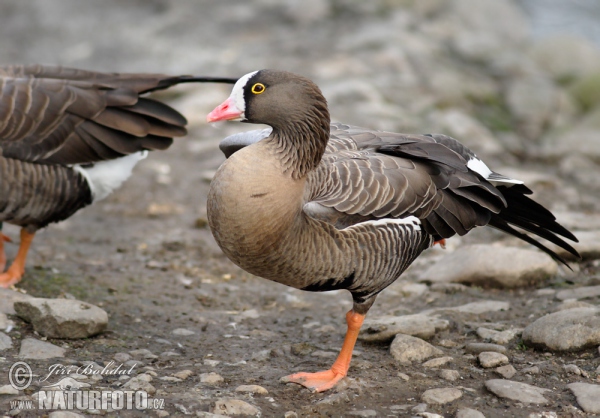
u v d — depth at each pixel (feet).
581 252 43.47
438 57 86.17
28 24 104.17
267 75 29.45
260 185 27.91
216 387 29.76
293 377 30.53
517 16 109.40
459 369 31.55
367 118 65.82
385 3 99.96
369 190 29.68
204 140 66.69
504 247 42.47
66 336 33.06
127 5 108.47
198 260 46.50
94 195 39.88
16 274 39.22
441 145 32.99
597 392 28.55
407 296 41.24
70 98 38.37
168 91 73.72
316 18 95.96
